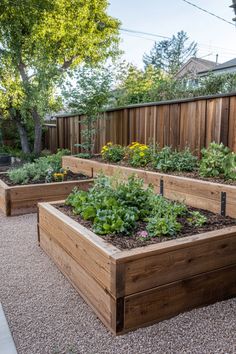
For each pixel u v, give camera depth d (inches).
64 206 113.3
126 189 102.4
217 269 78.4
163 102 189.3
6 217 157.8
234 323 70.4
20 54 325.7
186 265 73.5
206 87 213.0
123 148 202.2
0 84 328.8
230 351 61.8
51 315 74.7
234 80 207.3
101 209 94.6
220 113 155.9
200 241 74.7
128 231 84.0
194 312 74.5
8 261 105.3
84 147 255.3
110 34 439.8
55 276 94.9
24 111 327.9
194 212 99.7
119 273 65.1
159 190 141.8
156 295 70.2
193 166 151.4
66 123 316.2
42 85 312.2
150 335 66.7
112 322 67.3
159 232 80.7
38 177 181.8
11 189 157.6
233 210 104.8
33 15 325.7
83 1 383.2
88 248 77.3
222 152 133.5
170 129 187.6
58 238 97.7
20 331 68.6
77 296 83.5
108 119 245.4
